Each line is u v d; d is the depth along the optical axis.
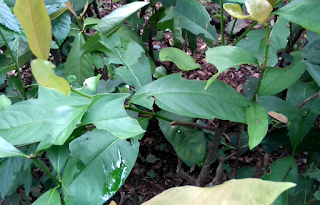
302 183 0.59
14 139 0.38
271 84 0.47
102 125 0.38
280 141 0.69
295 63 0.48
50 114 0.38
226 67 0.40
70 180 0.40
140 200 0.89
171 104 0.47
